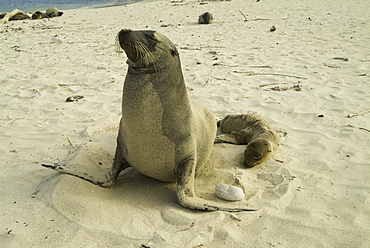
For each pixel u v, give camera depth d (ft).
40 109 24.41
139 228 11.35
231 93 26.94
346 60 35.17
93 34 53.47
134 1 119.75
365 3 75.15
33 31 57.77
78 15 79.77
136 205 12.85
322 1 82.43
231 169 16.16
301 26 53.93
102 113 23.38
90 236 10.90
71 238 10.77
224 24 59.26
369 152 17.19
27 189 13.84
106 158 16.34
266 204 12.83
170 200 13.34
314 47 41.06
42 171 15.34
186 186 13.16
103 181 14.02
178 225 11.54
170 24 59.93
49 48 44.14
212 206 12.38
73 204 12.26
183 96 13.25
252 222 11.78
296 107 23.73
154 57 12.23
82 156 15.70
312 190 13.91
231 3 87.51
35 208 12.21
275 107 23.91
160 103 12.48
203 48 42.24
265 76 30.96
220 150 18.34
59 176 13.94
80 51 42.09
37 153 17.52
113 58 38.34
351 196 13.38
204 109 16.49
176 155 13.28
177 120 12.98
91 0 132.26
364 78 29.58
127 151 13.55
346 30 49.19
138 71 12.36
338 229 11.37
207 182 15.06
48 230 11.14
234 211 12.23
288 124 21.13
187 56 38.45
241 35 49.49
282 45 42.73
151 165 13.35
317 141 18.62
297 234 11.16
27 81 30.76
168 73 12.61
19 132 20.44
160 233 11.04
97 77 31.60
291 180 14.74
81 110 24.04
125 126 12.90
